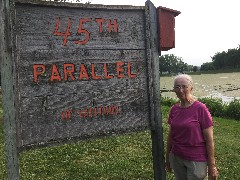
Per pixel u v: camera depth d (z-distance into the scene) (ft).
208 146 12.51
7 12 10.42
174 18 13.96
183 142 12.80
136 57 13.07
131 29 12.96
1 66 10.43
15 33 10.65
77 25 11.87
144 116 13.29
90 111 12.09
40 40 11.20
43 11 11.25
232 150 27.50
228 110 57.98
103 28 12.38
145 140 29.63
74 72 11.82
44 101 11.25
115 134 12.59
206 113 12.59
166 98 79.56
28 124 10.96
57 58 11.50
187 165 12.82
